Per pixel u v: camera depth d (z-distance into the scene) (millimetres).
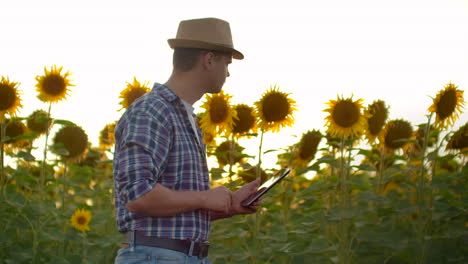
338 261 4680
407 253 4773
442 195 5297
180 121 2492
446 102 4910
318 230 5469
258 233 4762
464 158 5293
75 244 5207
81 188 5617
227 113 4793
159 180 2404
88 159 6820
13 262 4426
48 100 5145
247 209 2836
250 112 4910
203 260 2512
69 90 5219
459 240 5027
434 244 4938
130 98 5008
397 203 4973
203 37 2621
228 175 4844
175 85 2621
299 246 4840
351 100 4926
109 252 5098
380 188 5465
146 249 2381
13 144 5688
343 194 4938
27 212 4516
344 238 4789
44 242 4828
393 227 5375
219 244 4938
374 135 5461
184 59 2615
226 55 2668
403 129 5484
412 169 5004
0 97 4906
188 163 2451
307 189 5090
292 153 5406
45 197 5516
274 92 4711
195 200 2348
